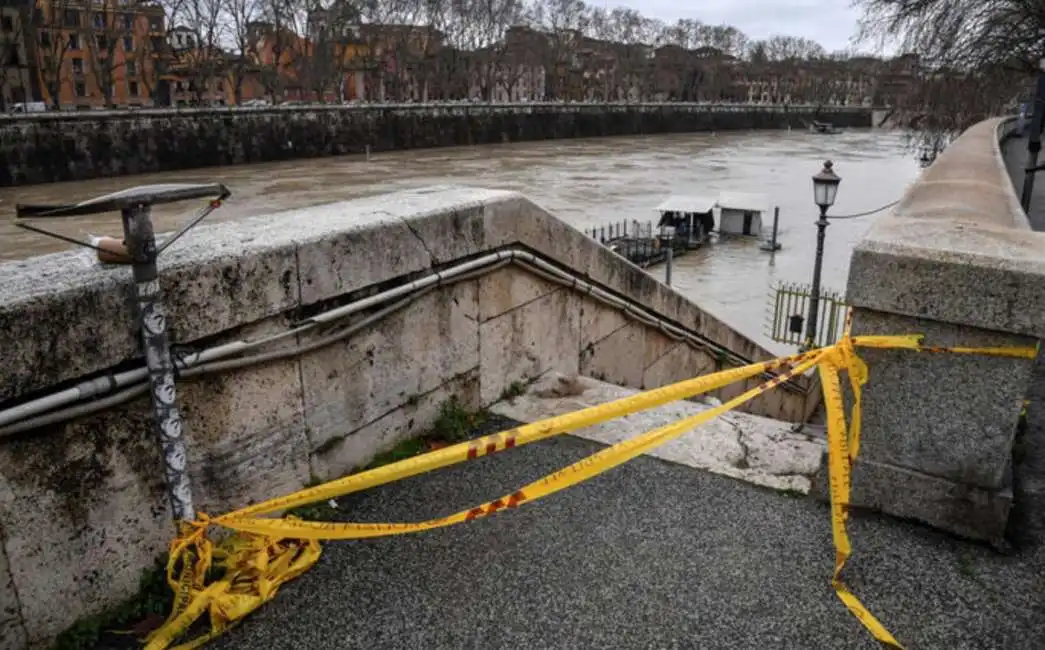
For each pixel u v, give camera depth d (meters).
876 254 3.19
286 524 2.83
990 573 3.21
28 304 2.48
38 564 2.63
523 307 5.27
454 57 114.50
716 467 4.14
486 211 4.68
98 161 59.72
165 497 3.03
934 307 3.13
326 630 2.91
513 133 102.62
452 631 2.91
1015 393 3.16
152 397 2.79
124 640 2.81
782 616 2.99
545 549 3.41
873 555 3.33
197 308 3.01
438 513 3.70
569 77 147.50
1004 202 4.80
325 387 3.72
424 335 4.35
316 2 97.12
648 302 7.02
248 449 3.35
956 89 26.17
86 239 3.10
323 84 99.88
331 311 3.63
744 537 3.50
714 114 140.50
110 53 75.88
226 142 69.75
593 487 3.94
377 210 4.21
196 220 2.79
